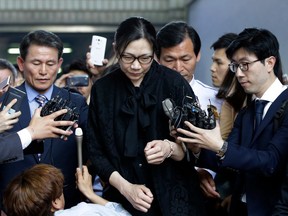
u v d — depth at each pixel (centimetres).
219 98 257
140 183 207
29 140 204
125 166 208
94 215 200
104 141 210
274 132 197
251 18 560
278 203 187
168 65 254
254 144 202
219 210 246
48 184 174
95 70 322
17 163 229
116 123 208
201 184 240
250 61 196
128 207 211
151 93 206
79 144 224
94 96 214
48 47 229
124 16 877
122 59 197
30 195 171
